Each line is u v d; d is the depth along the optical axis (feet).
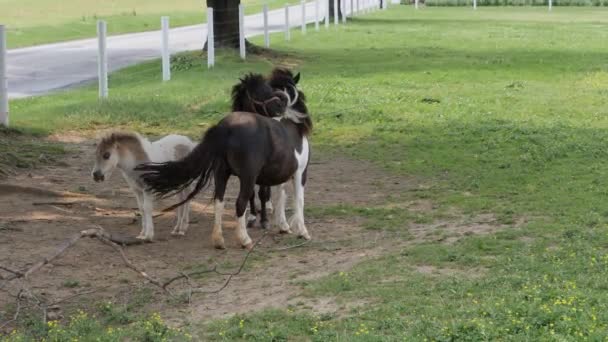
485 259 32.65
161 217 41.78
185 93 74.18
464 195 45.19
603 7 257.14
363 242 36.86
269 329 25.64
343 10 173.68
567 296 26.45
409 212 42.16
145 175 34.12
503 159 53.21
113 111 65.46
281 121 37.22
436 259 32.89
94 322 26.89
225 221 41.16
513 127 62.39
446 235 37.11
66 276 32.27
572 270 30.12
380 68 97.96
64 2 237.04
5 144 53.36
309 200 45.21
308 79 87.40
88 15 200.03
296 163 36.70
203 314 28.27
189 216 41.91
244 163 34.50
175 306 29.14
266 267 33.58
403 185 48.26
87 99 71.92
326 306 28.19
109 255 34.96
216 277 32.35
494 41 133.90
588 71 96.43
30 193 43.78
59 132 60.13
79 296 30.14
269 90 37.73
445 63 103.09
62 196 44.06
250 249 35.06
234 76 85.56
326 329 25.55
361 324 25.45
